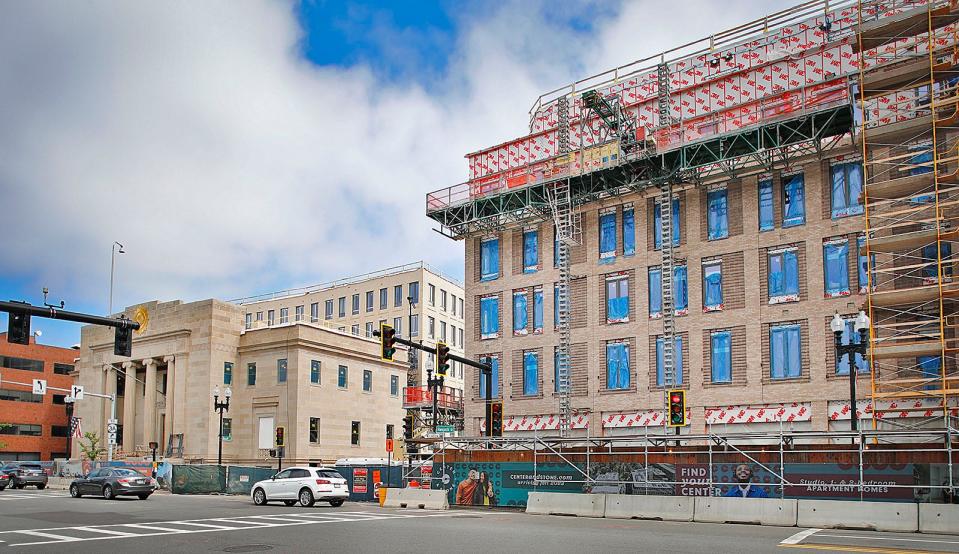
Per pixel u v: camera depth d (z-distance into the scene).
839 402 35.09
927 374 33.03
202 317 66.31
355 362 70.81
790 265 37.69
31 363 97.75
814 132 36.22
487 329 48.00
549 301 45.47
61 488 54.84
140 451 68.31
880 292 32.62
